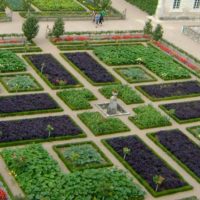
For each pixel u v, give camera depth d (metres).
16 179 39.81
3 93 53.12
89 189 38.72
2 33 69.00
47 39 69.31
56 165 41.72
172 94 57.94
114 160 44.34
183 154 46.28
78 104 52.19
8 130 46.12
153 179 40.84
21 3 82.38
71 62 62.56
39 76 57.91
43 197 37.53
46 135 46.03
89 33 71.50
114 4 90.31
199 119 53.38
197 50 73.75
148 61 65.50
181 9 86.19
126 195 39.12
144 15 86.38
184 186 41.78
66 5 83.50
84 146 45.31
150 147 47.00
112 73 61.56
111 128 48.88
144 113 52.09
